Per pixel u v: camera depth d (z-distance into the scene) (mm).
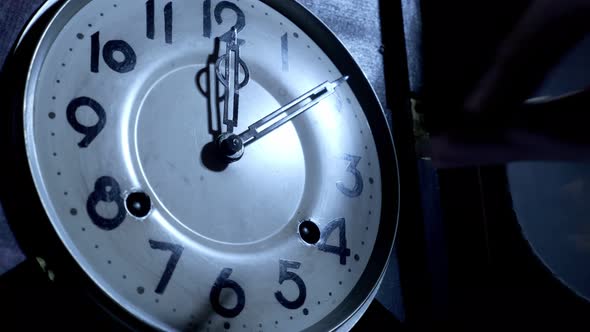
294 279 278
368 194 323
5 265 241
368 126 338
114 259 234
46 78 240
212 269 257
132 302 233
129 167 250
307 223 294
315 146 310
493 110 335
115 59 260
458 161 351
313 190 302
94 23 259
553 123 311
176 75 276
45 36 241
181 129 270
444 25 393
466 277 365
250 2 313
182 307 244
